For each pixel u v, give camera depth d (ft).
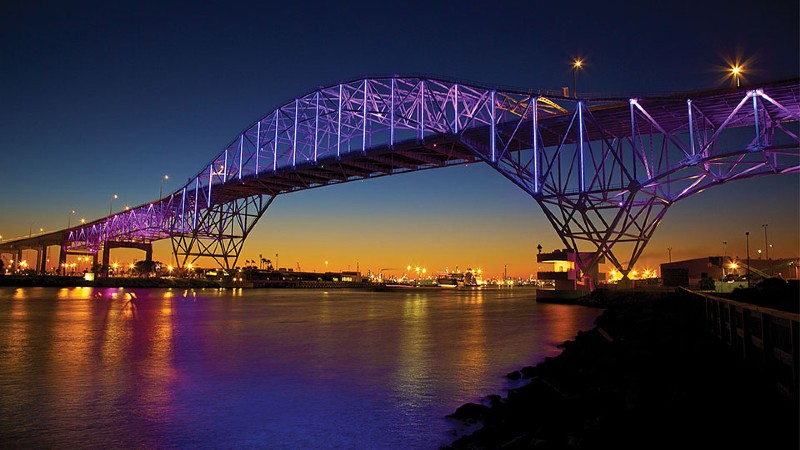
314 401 49.03
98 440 37.32
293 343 90.79
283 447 36.24
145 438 37.91
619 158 175.94
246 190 396.57
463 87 215.10
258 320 138.72
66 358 71.72
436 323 132.46
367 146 260.42
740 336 48.06
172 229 454.81
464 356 76.69
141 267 533.14
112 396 50.21
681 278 213.05
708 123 172.55
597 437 29.04
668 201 173.47
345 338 98.89
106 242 525.34
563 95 185.37
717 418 29.99
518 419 37.88
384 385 56.13
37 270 649.20
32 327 111.34
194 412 44.86
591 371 52.65
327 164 289.53
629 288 197.88
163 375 60.80
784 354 33.22
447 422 41.86
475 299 311.68
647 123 180.55
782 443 25.32
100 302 207.41
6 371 62.18
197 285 451.94
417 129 231.91
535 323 131.54
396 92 247.70
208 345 86.89
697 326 79.97
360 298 306.55
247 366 67.41
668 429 28.76
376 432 39.45
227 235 453.17
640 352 59.98
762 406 32.07
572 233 186.80
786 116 161.48
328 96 298.35
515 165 197.36
